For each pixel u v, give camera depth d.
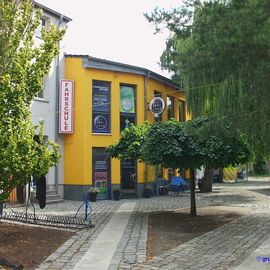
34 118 21.61
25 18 10.57
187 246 10.28
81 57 23.27
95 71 23.70
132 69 25.08
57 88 22.89
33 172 10.56
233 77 9.26
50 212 16.83
